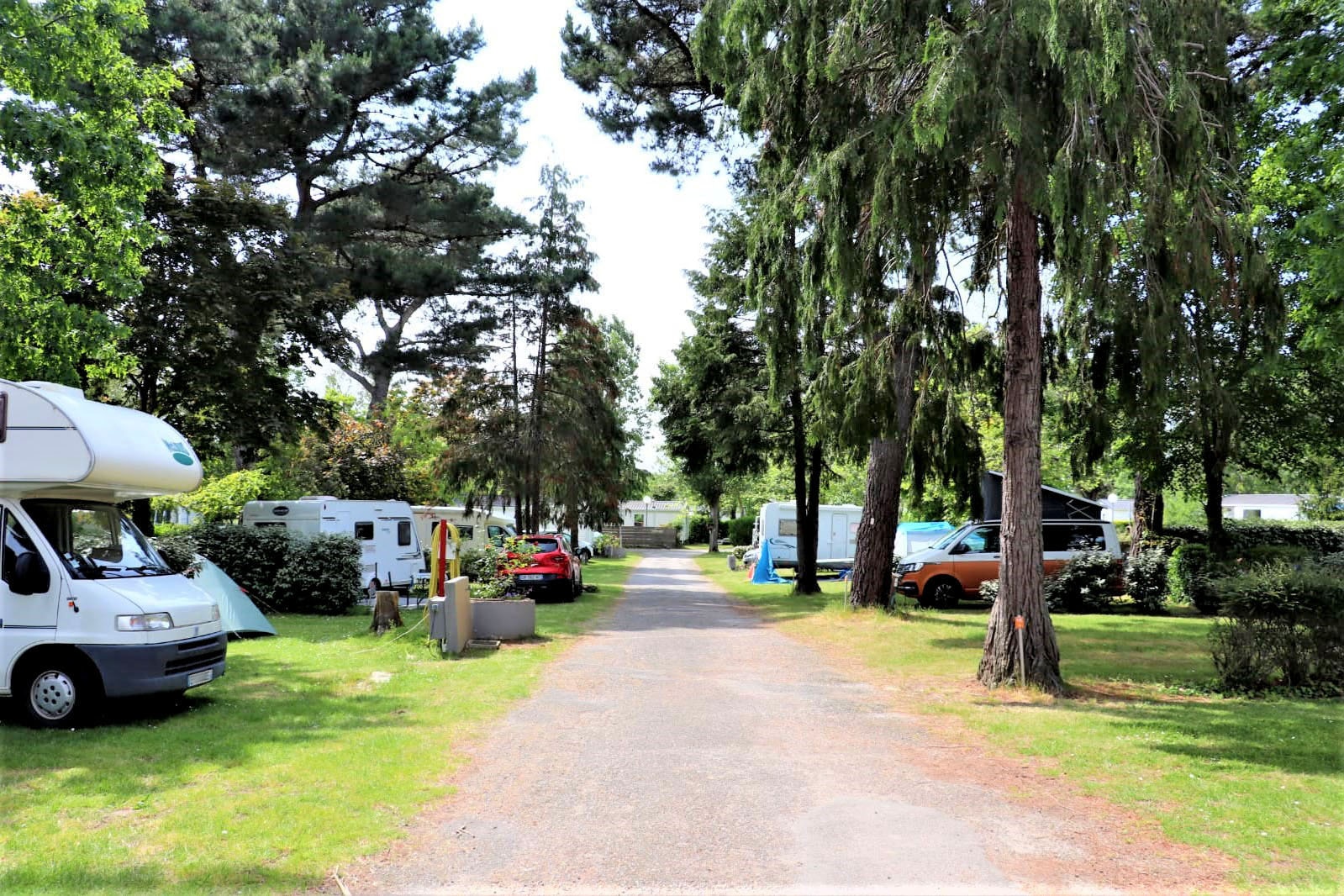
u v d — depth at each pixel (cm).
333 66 2419
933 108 798
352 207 2678
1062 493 2078
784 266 1066
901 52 884
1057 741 728
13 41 1109
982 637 1384
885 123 891
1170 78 845
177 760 652
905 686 1012
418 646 1243
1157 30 832
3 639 752
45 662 757
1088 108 827
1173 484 2261
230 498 2097
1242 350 1362
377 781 604
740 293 2183
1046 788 607
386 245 2917
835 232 933
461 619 1252
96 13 1190
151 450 867
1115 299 893
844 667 1160
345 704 860
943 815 550
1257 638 966
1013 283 996
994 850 491
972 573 1961
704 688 991
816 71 944
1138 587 1777
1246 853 483
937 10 852
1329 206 1234
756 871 462
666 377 2702
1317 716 818
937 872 461
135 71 1371
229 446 2486
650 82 1838
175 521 2964
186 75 2323
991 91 812
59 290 1262
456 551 1474
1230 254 872
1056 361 1150
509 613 1373
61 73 1166
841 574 3180
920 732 780
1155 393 903
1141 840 505
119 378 1625
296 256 2030
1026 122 816
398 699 888
